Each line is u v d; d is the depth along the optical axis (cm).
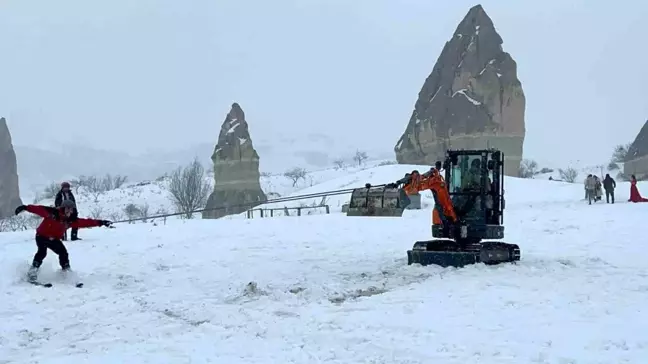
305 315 962
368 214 1362
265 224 2639
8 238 2114
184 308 1078
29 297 1173
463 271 1270
